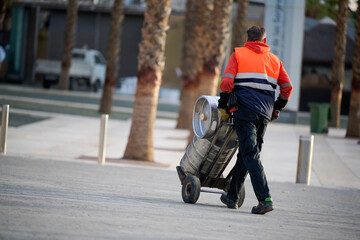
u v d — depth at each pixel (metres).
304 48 93.25
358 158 39.34
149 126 32.50
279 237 11.49
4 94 72.75
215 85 37.06
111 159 31.77
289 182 25.88
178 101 91.31
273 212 15.29
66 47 84.88
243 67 14.10
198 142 15.50
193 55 51.31
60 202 13.85
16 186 16.47
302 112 92.94
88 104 69.31
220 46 36.62
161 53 32.25
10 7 98.94
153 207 14.20
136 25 95.81
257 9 86.62
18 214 11.80
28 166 23.39
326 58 93.00
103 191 17.27
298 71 59.72
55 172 21.95
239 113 13.97
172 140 45.28
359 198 21.25
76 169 24.03
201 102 15.34
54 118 53.31
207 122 14.98
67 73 85.62
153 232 10.95
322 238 11.87
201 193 19.05
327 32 93.88
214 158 15.41
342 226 13.98
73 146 37.50
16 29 98.62
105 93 60.78
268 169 32.50
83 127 49.19
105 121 28.66
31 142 37.75
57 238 9.87
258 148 14.50
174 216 12.98
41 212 12.24
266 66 14.23
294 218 14.52
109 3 99.31
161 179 23.08
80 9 96.62
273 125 62.50
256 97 13.96
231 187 15.33
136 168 27.08
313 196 20.80
